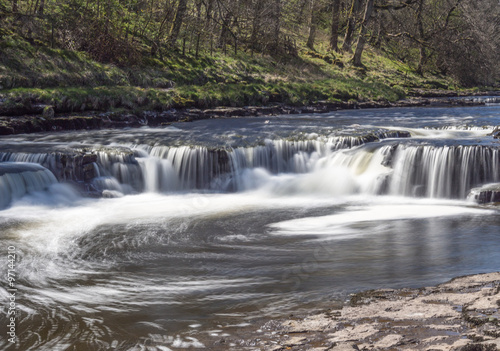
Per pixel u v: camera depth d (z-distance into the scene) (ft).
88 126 63.67
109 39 82.99
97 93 68.95
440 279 21.80
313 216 37.99
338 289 21.16
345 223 35.06
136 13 101.09
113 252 29.14
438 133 60.59
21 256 28.48
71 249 29.94
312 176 50.03
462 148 43.45
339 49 140.77
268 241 30.60
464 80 151.12
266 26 113.91
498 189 40.68
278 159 52.60
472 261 24.57
